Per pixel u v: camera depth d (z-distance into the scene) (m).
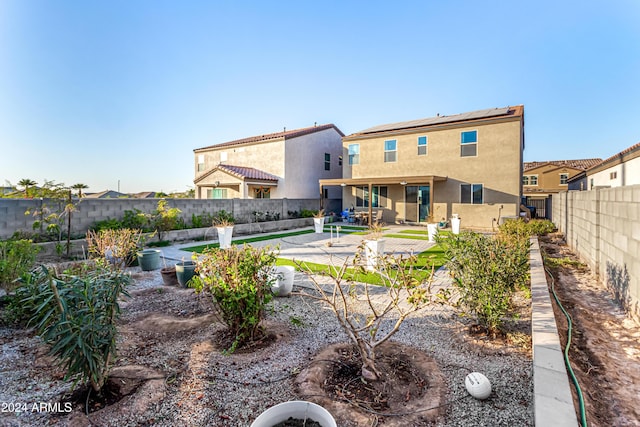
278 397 2.76
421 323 4.36
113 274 3.07
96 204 10.42
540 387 2.12
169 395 2.81
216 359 3.42
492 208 16.02
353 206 20.64
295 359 3.43
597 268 6.20
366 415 2.48
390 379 2.98
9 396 2.81
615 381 2.83
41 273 3.08
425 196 18.03
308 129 23.09
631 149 12.73
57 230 9.22
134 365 3.30
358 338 3.00
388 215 19.20
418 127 18.11
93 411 2.60
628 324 4.04
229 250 3.99
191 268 6.20
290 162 21.12
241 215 15.85
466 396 2.73
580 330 3.88
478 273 3.92
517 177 15.44
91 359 2.55
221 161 23.97
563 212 10.99
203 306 5.16
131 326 4.38
